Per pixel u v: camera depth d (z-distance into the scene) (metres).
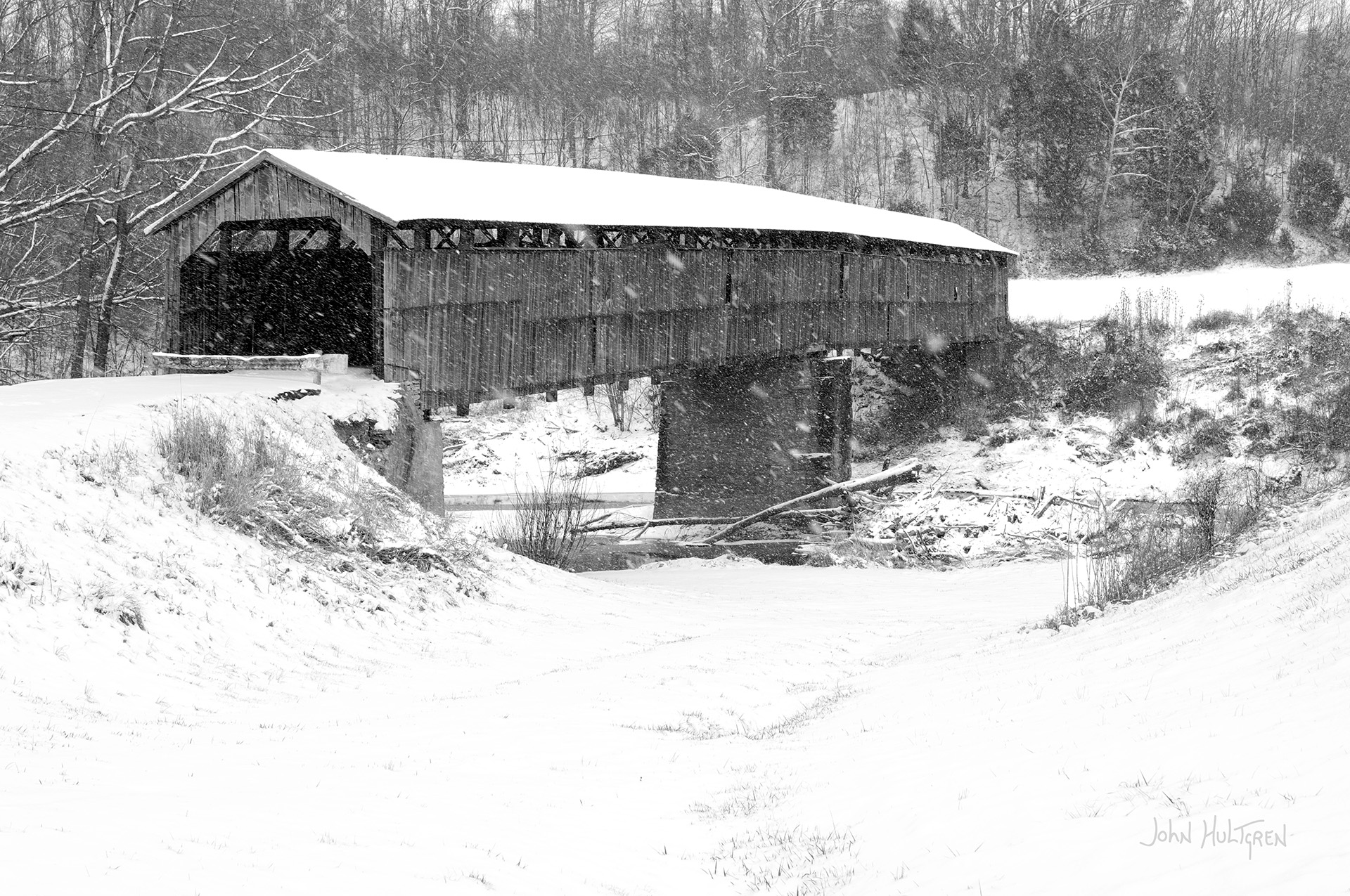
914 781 7.14
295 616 13.95
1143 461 35.50
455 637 15.46
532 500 31.72
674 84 76.94
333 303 25.50
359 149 54.66
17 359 40.53
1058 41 67.81
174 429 16.36
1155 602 13.73
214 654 12.19
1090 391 39.03
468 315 23.56
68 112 29.64
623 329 27.69
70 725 8.83
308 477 17.92
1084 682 9.53
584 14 81.94
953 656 14.21
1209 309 41.47
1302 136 70.81
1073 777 6.30
